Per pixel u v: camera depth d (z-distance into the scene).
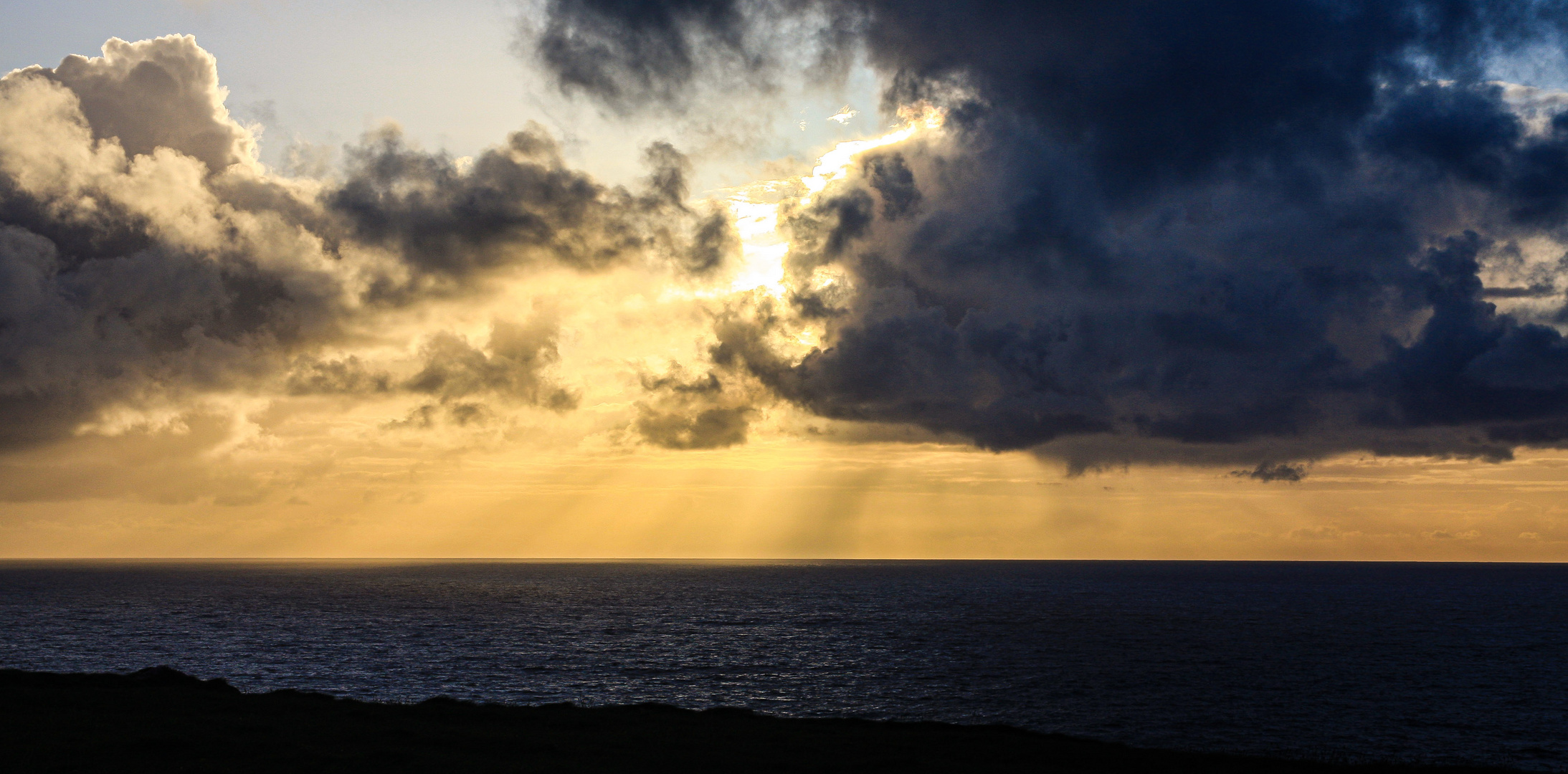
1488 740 63.75
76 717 37.25
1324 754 58.56
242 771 29.50
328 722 38.91
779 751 37.00
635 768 32.28
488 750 34.28
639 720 43.31
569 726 40.97
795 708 75.06
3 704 39.34
